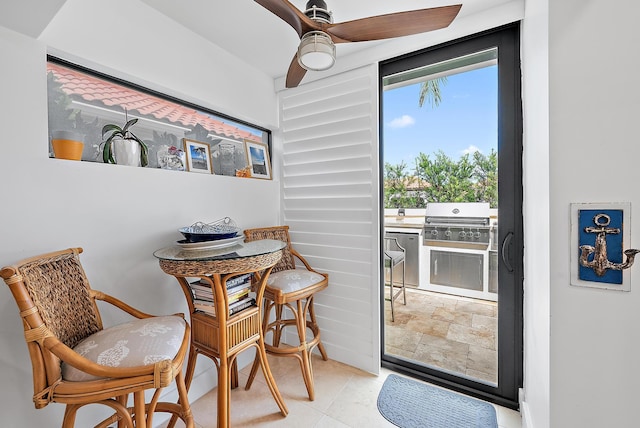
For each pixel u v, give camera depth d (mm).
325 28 1261
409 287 2432
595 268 801
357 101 2125
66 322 1047
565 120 840
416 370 2059
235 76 2150
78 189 1312
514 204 1700
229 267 1324
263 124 2479
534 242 1277
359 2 1553
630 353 773
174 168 1891
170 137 1912
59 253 1118
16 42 1145
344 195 2203
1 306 1107
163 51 1681
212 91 1974
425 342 2266
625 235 768
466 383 1883
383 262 2170
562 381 854
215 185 1971
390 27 1257
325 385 1955
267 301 2074
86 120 1529
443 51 1889
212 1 1559
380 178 2146
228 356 1415
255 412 1693
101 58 1410
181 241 1562
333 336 2275
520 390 1661
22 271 896
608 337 794
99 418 1380
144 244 1567
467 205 2055
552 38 853
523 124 1615
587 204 813
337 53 2123
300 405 1754
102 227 1396
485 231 2029
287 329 2553
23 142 1158
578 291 831
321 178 2320
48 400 903
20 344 1155
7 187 1116
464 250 2137
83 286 1186
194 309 1544
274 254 1507
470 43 1806
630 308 768
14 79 1140
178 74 1760
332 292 2271
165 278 1688
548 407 951
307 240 2402
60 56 1339
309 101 2369
